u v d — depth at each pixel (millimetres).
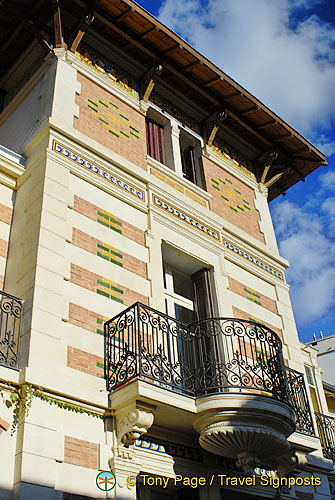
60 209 9055
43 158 9461
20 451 6820
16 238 9109
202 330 9523
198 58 11891
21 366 7434
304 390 10555
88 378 7961
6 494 6535
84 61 11438
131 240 9922
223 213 12500
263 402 8500
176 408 8102
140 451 8195
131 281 9469
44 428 7156
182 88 12852
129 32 11500
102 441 7742
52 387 7418
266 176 14914
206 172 12750
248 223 13133
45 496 6742
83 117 10633
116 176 10391
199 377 9305
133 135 11477
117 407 7922
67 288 8461
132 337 8227
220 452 8750
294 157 14484
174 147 12344
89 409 7770
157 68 11969
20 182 9812
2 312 7754
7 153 9852
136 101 12062
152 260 10000
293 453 9969
